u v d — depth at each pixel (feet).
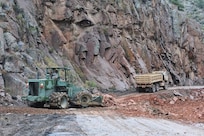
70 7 142.20
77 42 140.87
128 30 185.68
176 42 244.42
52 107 73.41
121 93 126.93
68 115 63.41
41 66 102.73
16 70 88.02
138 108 86.99
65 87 76.89
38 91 71.41
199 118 76.89
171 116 77.77
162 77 143.64
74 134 45.19
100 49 151.53
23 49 99.66
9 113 63.62
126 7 187.32
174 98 123.13
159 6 239.91
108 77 142.31
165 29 238.07
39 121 56.08
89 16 151.94
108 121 59.62
